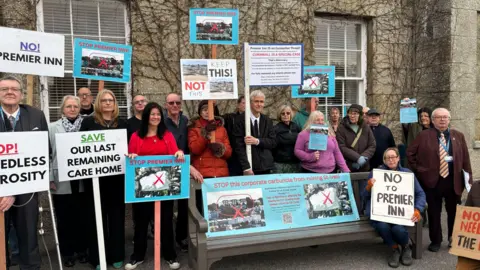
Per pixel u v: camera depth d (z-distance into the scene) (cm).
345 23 703
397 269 375
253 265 386
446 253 418
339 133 488
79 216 387
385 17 709
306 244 369
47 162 306
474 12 685
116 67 419
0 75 488
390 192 391
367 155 469
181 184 347
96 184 338
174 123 407
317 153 430
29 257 320
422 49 718
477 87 715
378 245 443
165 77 571
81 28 538
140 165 333
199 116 416
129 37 559
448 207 437
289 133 460
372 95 711
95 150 336
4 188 285
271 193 395
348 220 413
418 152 435
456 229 328
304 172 450
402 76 730
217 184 379
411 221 378
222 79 398
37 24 507
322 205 410
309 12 649
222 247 338
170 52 572
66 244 385
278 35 633
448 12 668
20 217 316
